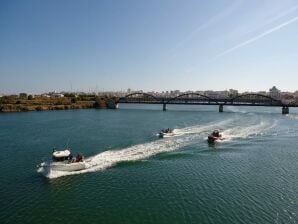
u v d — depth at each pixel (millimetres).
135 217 33281
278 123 115938
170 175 47281
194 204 36625
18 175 46781
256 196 39062
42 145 70562
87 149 65125
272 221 32344
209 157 58469
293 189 41562
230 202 37219
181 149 64812
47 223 31859
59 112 179250
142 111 197500
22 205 36031
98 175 46906
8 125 110500
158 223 31984
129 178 45688
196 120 129375
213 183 43875
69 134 87500
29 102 199000
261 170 50375
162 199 38031
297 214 33969
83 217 33219
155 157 57781
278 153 62500
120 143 71688
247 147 68000
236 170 50250
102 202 37031
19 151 64062
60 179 44781
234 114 168000
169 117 146875
